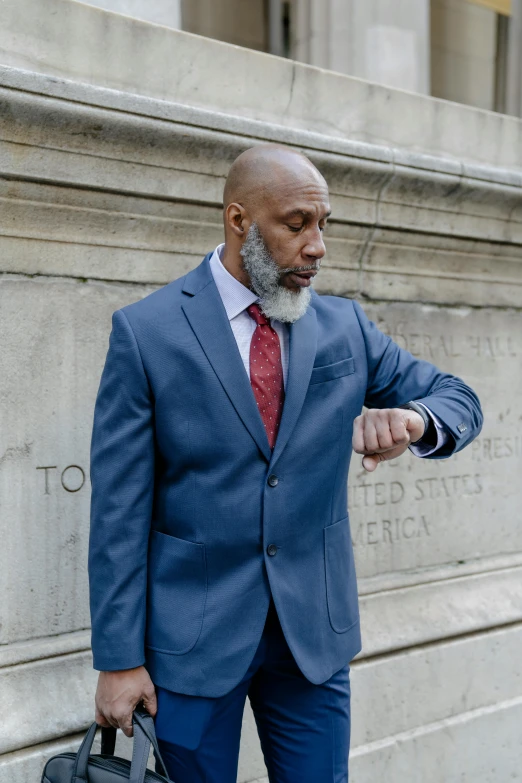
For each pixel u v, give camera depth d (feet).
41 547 7.02
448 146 9.86
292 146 7.67
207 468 5.36
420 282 9.45
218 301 5.43
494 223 9.52
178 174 7.19
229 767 5.65
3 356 6.77
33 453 6.95
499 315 10.32
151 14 8.53
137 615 5.31
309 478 5.52
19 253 6.81
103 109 6.55
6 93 6.10
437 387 5.82
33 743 6.70
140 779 5.03
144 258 7.44
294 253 5.17
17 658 6.83
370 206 8.48
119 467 5.27
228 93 7.99
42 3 6.86
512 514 10.50
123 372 5.28
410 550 9.47
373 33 10.72
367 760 8.62
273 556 5.41
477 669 9.64
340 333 5.81
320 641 5.57
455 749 9.33
